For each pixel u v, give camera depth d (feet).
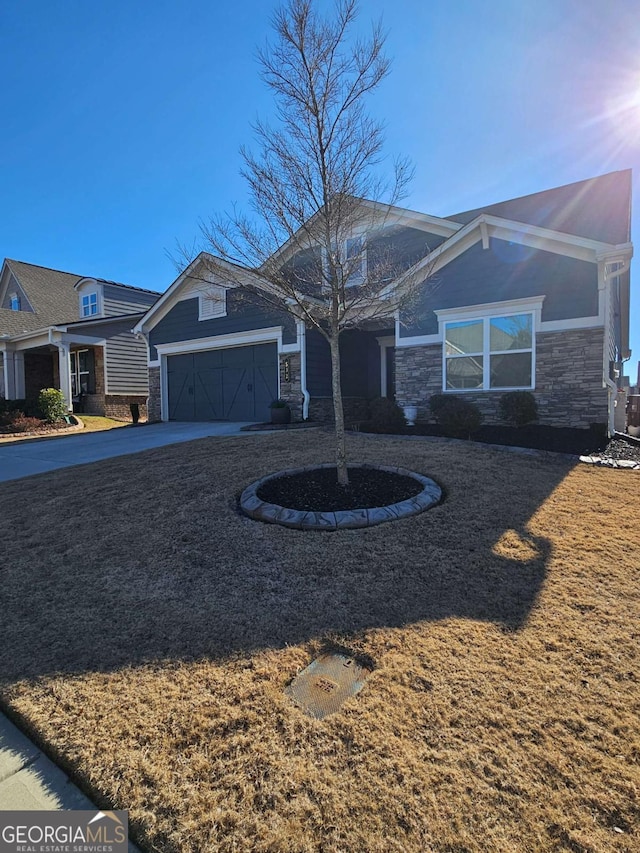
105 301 67.62
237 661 8.56
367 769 6.15
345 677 8.01
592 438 27.68
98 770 6.36
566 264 29.96
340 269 17.69
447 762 6.21
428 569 11.71
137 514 16.71
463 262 33.60
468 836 5.23
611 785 5.82
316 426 36.70
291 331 40.73
